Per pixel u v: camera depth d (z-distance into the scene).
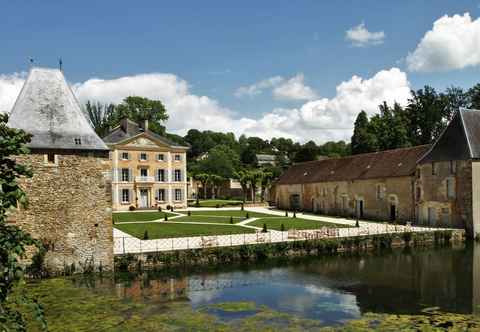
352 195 46.41
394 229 32.91
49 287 18.19
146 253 22.72
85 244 20.55
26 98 20.73
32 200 19.48
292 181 57.50
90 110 79.88
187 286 19.23
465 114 35.97
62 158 20.14
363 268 23.23
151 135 58.28
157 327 13.31
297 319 14.11
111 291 18.12
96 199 20.83
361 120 72.25
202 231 31.78
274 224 36.62
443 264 23.95
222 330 12.99
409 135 65.94
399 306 15.77
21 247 4.90
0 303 4.88
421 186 37.78
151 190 58.06
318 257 26.70
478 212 33.12
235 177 82.00
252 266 24.00
